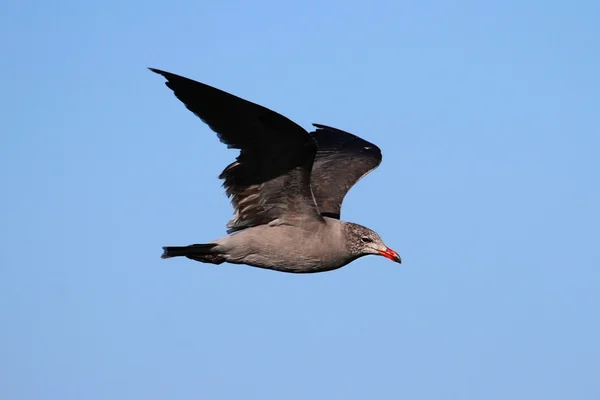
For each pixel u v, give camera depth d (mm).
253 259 16000
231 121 14383
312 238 15930
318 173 19281
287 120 14008
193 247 15750
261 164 15133
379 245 16438
